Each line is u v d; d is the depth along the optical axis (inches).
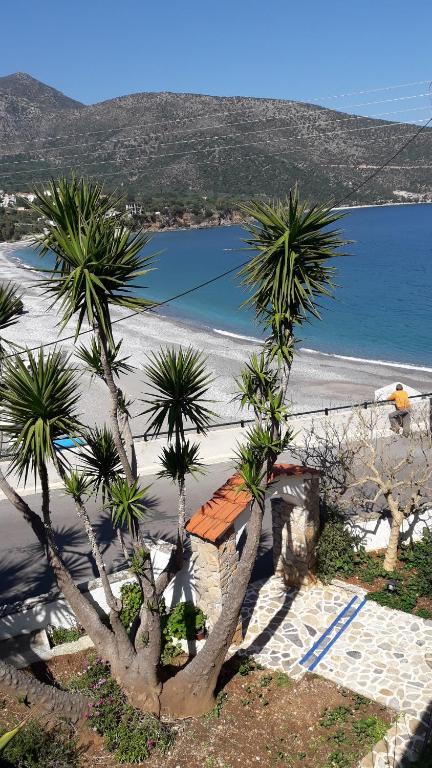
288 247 407.5
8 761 415.2
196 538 538.0
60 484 935.7
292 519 620.1
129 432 518.9
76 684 510.9
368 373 1700.3
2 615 562.9
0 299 522.3
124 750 446.0
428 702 482.0
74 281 376.8
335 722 469.7
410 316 2497.5
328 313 2591.0
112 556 729.0
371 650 544.1
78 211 381.4
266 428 464.8
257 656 546.3
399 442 1002.7
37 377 421.1
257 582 655.1
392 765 425.4
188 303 3117.6
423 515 696.4
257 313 453.7
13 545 771.4
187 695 486.3
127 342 2138.3
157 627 474.9
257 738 461.1
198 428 499.8
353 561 662.5
